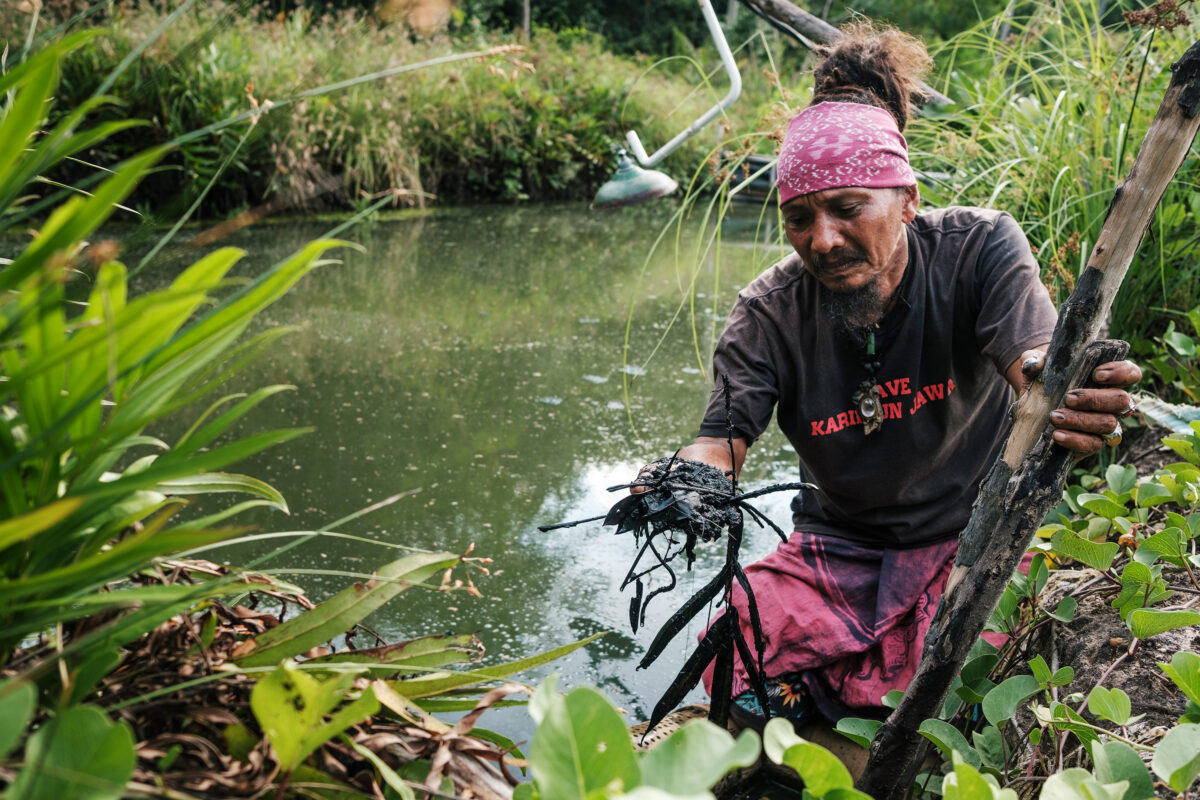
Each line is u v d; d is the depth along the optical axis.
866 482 1.82
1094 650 1.58
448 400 3.52
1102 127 3.05
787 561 1.92
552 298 5.17
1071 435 1.16
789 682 1.80
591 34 16.91
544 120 10.12
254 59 7.83
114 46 6.98
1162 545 1.56
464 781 0.98
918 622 1.75
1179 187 2.91
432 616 2.13
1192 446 1.85
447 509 2.63
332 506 2.62
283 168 7.29
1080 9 3.43
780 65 13.58
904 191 1.64
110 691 0.92
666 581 2.32
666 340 4.40
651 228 7.89
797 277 1.83
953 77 3.64
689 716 1.80
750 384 1.81
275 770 0.85
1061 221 2.87
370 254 6.38
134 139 7.18
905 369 1.75
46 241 0.70
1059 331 1.19
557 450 3.07
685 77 13.01
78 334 0.78
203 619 1.05
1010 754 1.51
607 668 1.97
